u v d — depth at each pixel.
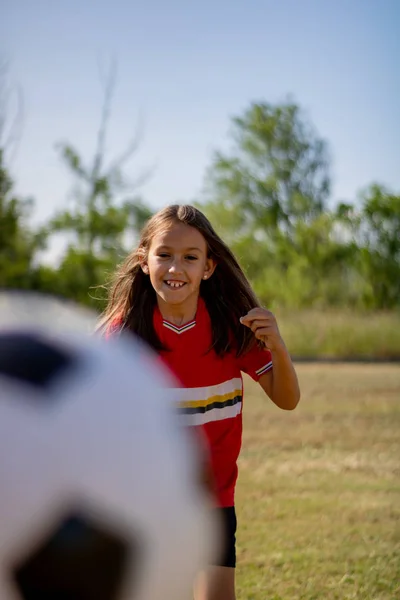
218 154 38.69
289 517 4.59
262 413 8.54
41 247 25.56
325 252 29.38
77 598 0.83
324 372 13.16
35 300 1.01
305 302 29.16
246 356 2.64
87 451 0.81
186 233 2.54
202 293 2.65
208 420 2.54
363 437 7.18
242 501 4.94
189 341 2.56
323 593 3.42
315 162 40.56
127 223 26.11
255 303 2.67
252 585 3.50
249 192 38.44
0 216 24.17
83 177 25.95
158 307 2.62
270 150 39.88
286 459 6.23
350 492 5.20
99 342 0.95
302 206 38.00
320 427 7.68
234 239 34.56
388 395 10.03
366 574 3.66
